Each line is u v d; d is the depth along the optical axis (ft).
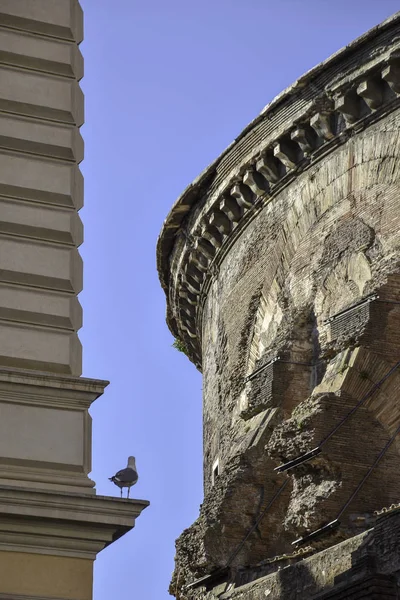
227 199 110.93
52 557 56.34
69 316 61.98
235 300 111.65
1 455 57.31
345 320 89.25
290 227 102.68
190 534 99.40
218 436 113.60
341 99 94.22
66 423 59.06
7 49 65.41
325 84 95.61
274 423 95.81
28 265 62.08
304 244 100.42
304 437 84.02
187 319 131.95
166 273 130.82
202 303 125.29
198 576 97.30
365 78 91.86
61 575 56.18
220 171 110.52
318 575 75.87
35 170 63.98
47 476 57.62
